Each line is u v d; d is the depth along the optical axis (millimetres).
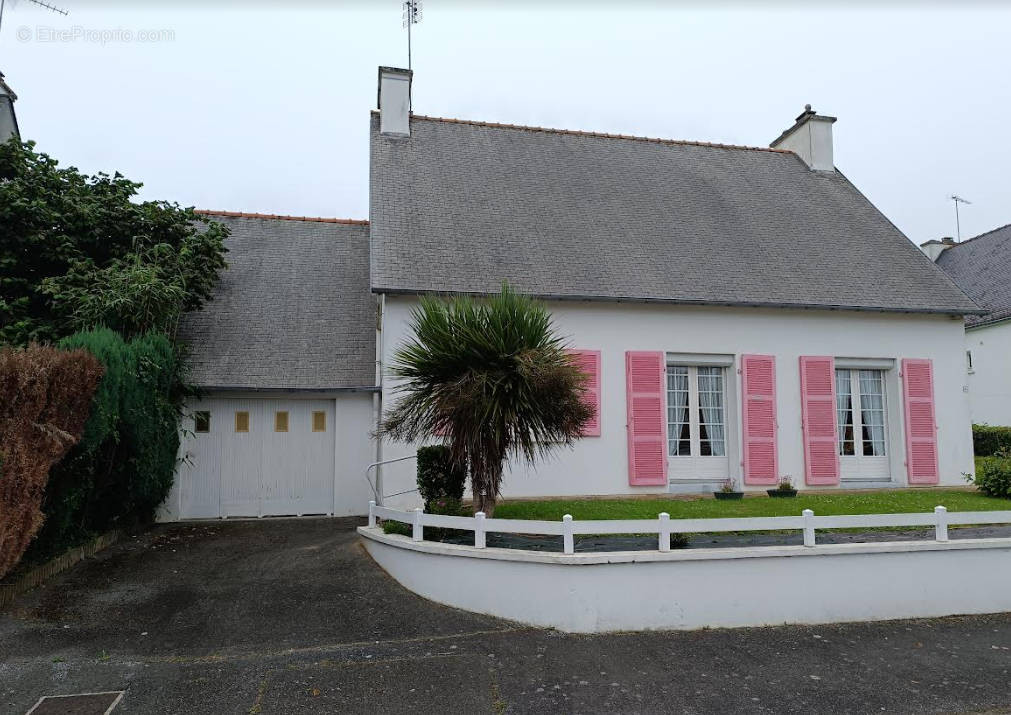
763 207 14453
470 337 7023
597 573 6074
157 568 7559
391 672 5105
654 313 11484
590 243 12203
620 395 11234
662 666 5387
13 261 9969
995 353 19828
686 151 16156
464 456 7328
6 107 14133
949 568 6891
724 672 5316
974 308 12469
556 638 5848
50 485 6898
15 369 5812
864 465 12453
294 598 6617
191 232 12031
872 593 6648
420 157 13570
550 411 7012
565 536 6160
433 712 4559
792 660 5590
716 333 11703
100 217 10820
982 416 20172
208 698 4637
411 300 10492
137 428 8484
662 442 11266
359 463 11305
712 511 8906
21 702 4488
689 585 6227
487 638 5789
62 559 7199
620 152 15516
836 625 6453
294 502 11180
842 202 15234
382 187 12453
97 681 4816
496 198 12906
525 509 8969
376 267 10555
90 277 9977
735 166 15906
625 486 11102
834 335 12188
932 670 5473
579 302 11133
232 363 11266
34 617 5891
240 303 12500
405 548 6980
